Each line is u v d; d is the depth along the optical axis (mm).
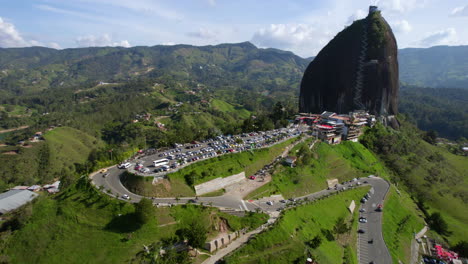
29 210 82312
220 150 127188
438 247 106875
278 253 75938
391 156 177250
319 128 173750
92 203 84625
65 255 69688
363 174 151250
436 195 146750
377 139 192000
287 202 104562
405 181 157125
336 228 96438
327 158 149625
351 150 171500
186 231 72438
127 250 69375
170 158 116875
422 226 120625
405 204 133500
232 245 76250
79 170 134750
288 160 131000
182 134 153750
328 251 86375
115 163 116688
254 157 128750
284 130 184875
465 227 124875
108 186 94688
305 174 127812
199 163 109500
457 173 178750
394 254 95500
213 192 102250
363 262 90750
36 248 72750
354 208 119250
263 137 163375
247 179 116438
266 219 87500
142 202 75062
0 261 69438
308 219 96625
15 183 196125
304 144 156375
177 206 84938
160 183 93625
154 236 74125
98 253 69125
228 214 87250
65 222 79375
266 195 107062
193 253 71688
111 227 75938
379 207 120688
